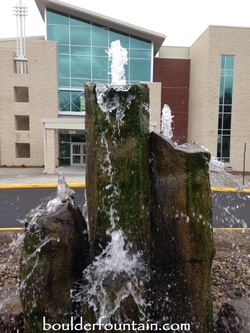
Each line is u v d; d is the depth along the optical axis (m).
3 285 3.51
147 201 2.22
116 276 2.07
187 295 2.23
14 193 9.73
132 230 2.15
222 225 6.16
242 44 17.42
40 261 2.04
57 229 2.10
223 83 17.69
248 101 17.73
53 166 14.54
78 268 2.29
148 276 2.21
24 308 2.09
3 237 5.13
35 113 18.39
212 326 2.29
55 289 2.10
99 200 2.16
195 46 19.97
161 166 2.26
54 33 18.44
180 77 21.14
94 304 2.01
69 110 18.77
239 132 17.88
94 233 2.21
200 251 2.17
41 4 18.12
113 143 2.14
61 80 18.67
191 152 2.16
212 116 17.67
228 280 3.73
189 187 2.15
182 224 2.17
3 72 18.08
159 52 21.70
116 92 2.12
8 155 18.50
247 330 2.27
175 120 21.25
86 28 18.52
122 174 2.13
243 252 4.59
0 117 18.30
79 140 19.42
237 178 14.90
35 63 18.11
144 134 2.17
